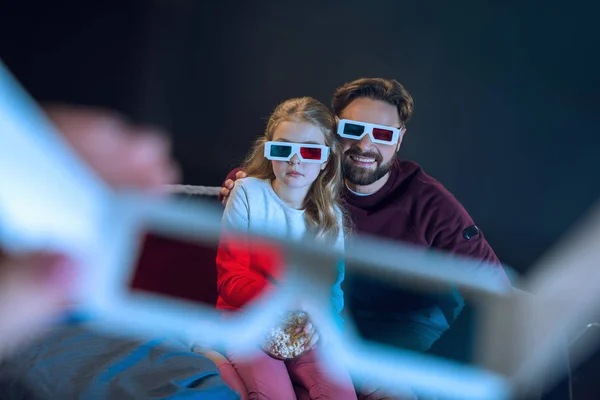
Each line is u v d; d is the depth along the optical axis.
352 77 2.98
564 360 1.74
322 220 1.70
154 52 3.05
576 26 2.78
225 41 3.02
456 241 1.86
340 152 1.74
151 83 2.99
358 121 1.77
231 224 1.67
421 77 2.91
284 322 1.52
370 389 1.53
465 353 1.72
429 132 2.89
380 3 2.91
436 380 1.60
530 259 2.77
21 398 1.26
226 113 3.05
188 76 3.06
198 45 3.06
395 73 2.95
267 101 3.00
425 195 1.87
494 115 2.87
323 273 1.69
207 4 3.04
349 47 2.97
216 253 1.87
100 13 3.10
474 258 1.88
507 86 2.88
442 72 2.88
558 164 2.86
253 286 1.56
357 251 1.83
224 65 3.03
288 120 1.66
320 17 2.99
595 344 2.01
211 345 1.57
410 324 1.77
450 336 1.77
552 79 2.81
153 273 1.79
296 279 1.66
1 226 1.62
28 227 1.65
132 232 1.86
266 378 1.45
